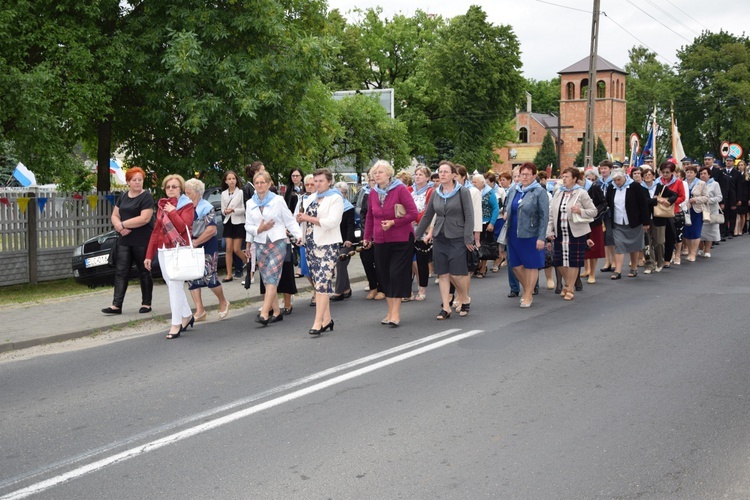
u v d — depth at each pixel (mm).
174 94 16969
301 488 4684
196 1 16891
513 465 5027
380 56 56312
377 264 9953
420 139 55156
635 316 10492
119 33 16656
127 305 11664
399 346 8672
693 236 17047
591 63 32031
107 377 7508
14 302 12086
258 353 8445
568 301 11906
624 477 4812
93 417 6203
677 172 17141
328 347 8695
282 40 17953
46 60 15945
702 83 78688
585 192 12094
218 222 15203
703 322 10000
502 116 57562
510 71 56375
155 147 18844
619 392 6727
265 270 9984
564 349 8453
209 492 4648
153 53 16969
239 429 5828
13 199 15539
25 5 15727
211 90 17000
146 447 5461
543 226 10992
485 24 55781
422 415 6105
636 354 8188
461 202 10273
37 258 15961
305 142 20406
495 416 6062
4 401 6730
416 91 55500
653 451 5266
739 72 75625
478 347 8586
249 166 14195
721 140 77188
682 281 13969
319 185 9492
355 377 7301
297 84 17938
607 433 5645
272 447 5422
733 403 6383
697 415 6062
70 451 5418
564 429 5738
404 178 13500
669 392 6719
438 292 13172
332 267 9539
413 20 58812
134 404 6547
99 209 17000
